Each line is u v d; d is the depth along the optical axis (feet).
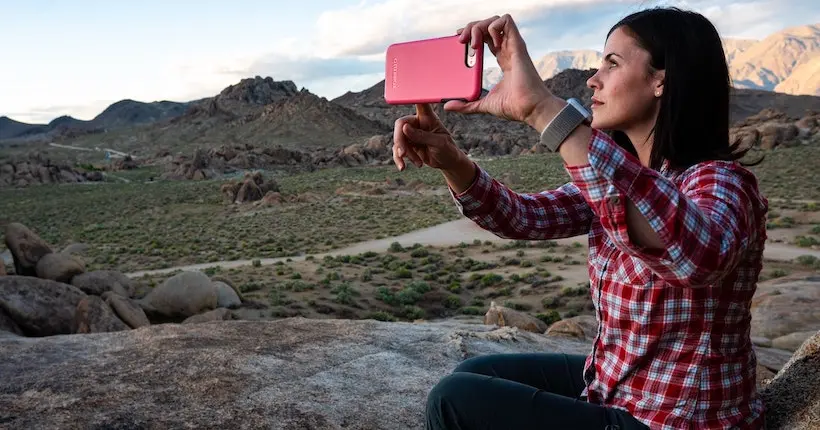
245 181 272.72
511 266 119.34
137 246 174.09
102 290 69.26
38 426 9.35
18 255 71.72
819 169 232.73
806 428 6.79
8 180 407.44
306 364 12.57
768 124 333.42
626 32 5.63
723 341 5.45
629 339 5.65
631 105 5.67
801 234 127.34
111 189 372.58
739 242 4.65
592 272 6.09
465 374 6.09
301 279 109.40
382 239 166.71
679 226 4.42
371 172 395.34
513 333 16.66
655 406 5.60
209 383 11.12
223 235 191.42
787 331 34.99
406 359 13.50
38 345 13.08
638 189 4.49
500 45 5.03
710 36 5.36
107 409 9.96
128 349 12.95
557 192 7.34
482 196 6.87
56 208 285.84
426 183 302.86
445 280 110.11
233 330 14.74
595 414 5.71
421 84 5.57
